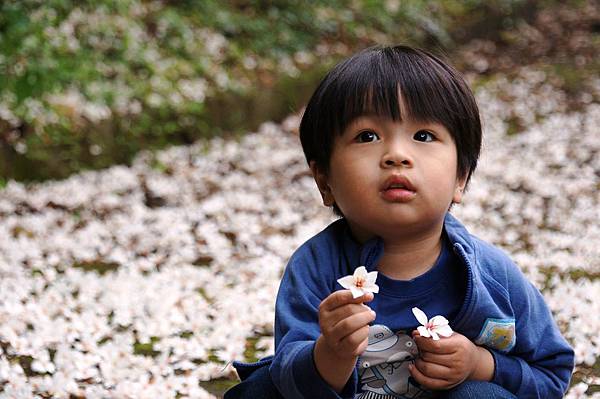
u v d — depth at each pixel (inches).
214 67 318.7
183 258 172.4
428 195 67.5
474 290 69.2
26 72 258.4
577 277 152.2
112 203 216.2
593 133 286.8
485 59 405.4
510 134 290.2
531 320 74.3
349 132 69.1
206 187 234.2
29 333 122.3
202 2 358.6
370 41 387.9
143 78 293.3
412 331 69.9
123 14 316.8
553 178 235.8
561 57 412.8
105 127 254.2
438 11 432.5
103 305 138.4
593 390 102.7
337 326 61.5
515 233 187.2
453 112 69.8
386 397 71.6
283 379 67.1
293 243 180.4
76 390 103.8
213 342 121.4
